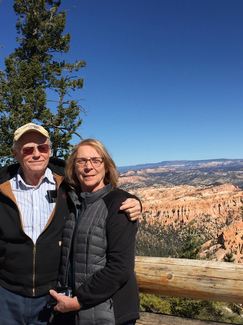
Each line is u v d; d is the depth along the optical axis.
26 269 2.27
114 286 1.82
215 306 8.37
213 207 132.50
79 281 1.93
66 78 15.84
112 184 2.29
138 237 115.31
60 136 13.40
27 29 15.04
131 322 1.92
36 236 2.32
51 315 2.11
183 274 2.36
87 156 2.18
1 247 2.29
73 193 2.34
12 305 2.29
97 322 1.85
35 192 2.46
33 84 13.84
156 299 8.34
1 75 13.38
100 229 1.96
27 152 2.43
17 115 11.54
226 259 14.33
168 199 161.38
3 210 2.34
